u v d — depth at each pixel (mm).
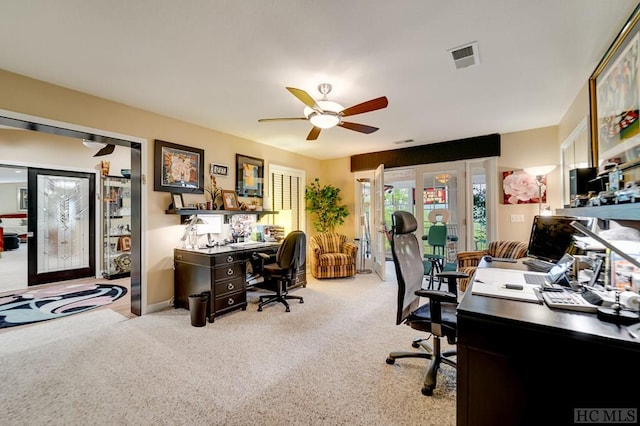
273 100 3033
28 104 2516
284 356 2365
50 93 2637
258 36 1938
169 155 3547
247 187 4547
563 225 2137
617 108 1807
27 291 4438
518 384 1100
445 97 2986
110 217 5410
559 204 3912
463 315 1201
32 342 2629
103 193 5465
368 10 1683
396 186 7672
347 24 1812
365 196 6004
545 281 1676
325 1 1606
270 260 4059
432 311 1823
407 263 2133
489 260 2570
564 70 2420
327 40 1985
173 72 2439
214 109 3299
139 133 3275
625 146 1692
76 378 2057
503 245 3801
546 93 2902
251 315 3324
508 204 4320
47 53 2146
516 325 1099
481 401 1167
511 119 3723
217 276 3191
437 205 5082
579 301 1253
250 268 4020
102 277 5406
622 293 1269
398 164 5324
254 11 1691
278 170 5207
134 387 1950
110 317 3266
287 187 5430
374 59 2230
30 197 4746
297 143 4914
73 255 5199
